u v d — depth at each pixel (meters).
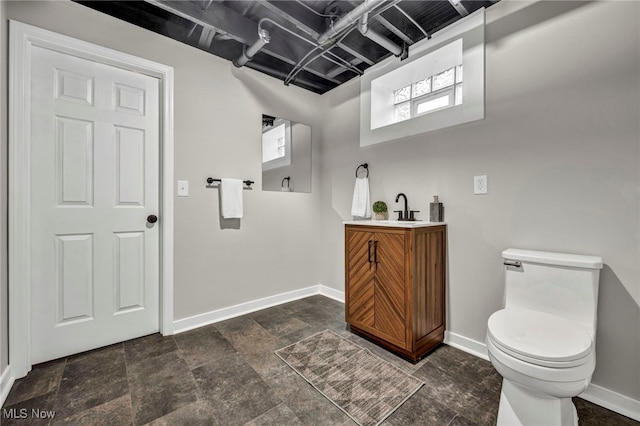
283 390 1.49
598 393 1.41
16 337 1.57
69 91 1.80
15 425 1.24
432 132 2.13
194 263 2.27
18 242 1.58
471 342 1.90
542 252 1.56
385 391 1.48
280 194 2.83
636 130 1.33
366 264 2.04
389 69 2.43
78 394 1.45
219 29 2.00
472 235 1.90
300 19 1.94
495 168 1.79
